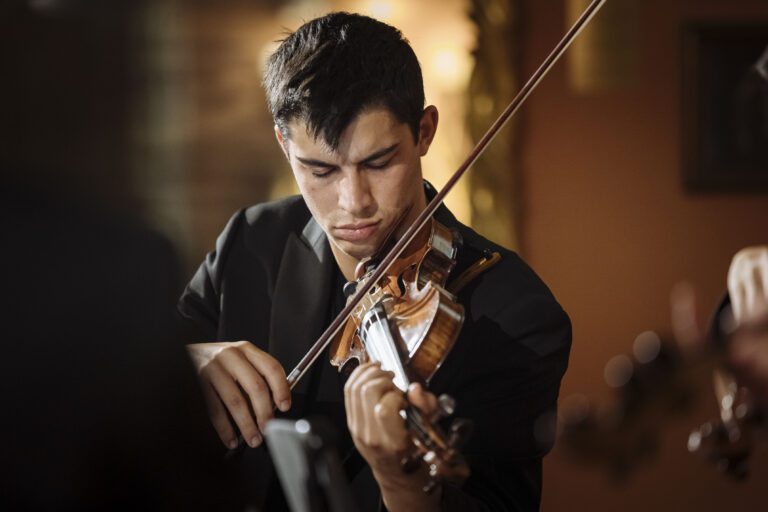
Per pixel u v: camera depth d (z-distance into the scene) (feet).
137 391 6.31
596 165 29.63
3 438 5.98
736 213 29.94
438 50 28.58
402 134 10.39
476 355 10.99
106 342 6.18
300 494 7.74
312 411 11.40
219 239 12.55
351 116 10.11
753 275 11.03
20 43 5.65
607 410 5.18
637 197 29.76
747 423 7.70
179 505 6.63
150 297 6.41
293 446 7.43
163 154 31.73
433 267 11.19
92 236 6.18
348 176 10.36
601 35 26.89
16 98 5.70
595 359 30.01
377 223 10.54
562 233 29.73
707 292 30.04
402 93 10.34
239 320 11.96
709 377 5.53
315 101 10.12
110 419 6.18
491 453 10.76
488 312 11.10
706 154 29.63
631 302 29.96
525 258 29.68
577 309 29.94
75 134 5.88
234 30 31.89
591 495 29.53
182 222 32.01
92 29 5.77
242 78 32.17
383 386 8.81
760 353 5.64
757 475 29.01
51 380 6.03
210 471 7.06
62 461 6.05
